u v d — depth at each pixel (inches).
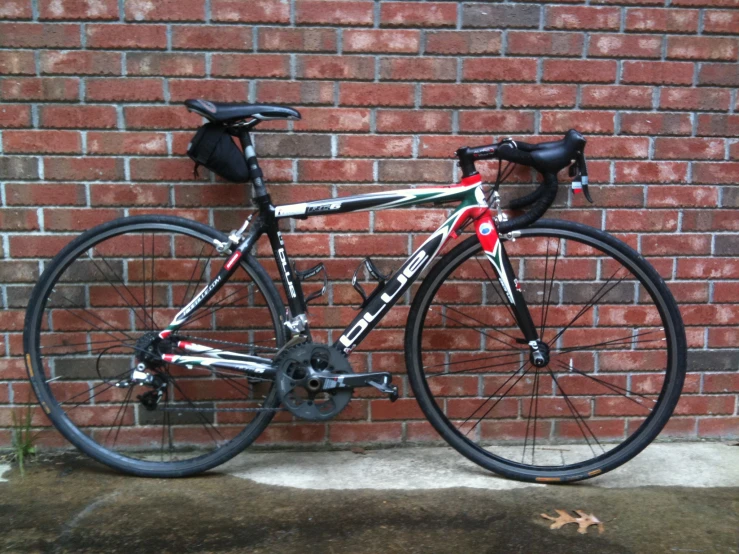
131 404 103.0
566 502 89.0
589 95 100.3
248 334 102.6
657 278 92.0
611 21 98.9
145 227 93.2
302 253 101.3
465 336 104.7
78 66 95.9
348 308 102.9
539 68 99.3
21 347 101.5
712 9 99.6
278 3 95.8
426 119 99.6
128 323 101.9
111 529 81.5
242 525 82.6
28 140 97.2
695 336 106.6
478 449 96.7
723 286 105.7
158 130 98.0
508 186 101.3
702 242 104.6
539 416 106.8
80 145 97.6
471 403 106.0
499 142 97.1
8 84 95.9
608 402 106.8
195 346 90.6
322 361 89.1
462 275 103.3
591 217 103.3
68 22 95.0
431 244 91.9
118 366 102.3
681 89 101.0
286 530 81.5
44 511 85.7
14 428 102.0
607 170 102.4
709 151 102.7
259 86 97.5
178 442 104.0
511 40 98.5
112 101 97.0
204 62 96.7
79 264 100.3
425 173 100.5
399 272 91.7
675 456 103.3
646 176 102.7
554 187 92.2
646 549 78.1
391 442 106.2
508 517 85.0
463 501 89.0
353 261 101.9
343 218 100.9
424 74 98.5
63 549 77.4
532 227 93.7
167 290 101.5
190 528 81.8
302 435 105.0
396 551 77.5
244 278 101.1
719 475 96.9
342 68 97.7
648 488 93.1
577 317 105.0
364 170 100.1
